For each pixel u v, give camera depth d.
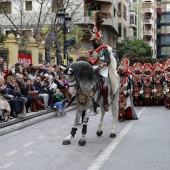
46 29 31.30
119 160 8.10
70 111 17.52
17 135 11.13
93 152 8.91
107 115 15.80
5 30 38.88
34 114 13.80
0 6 34.53
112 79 10.27
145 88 19.91
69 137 9.91
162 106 19.88
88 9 41.25
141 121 14.02
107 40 47.47
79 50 32.75
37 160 8.21
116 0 51.72
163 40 102.50
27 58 20.86
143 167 7.50
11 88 13.16
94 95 9.49
